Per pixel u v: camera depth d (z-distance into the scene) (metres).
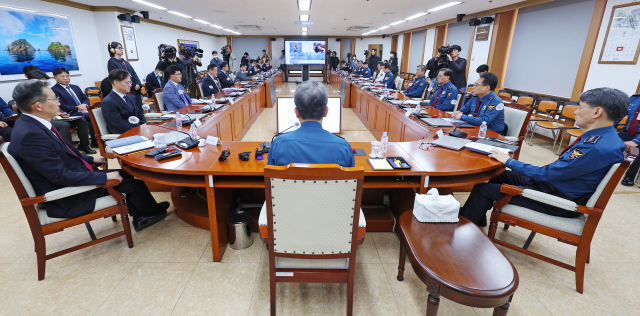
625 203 2.75
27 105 1.59
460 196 2.83
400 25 10.77
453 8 6.98
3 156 1.46
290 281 1.36
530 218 1.71
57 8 5.97
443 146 2.17
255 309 1.54
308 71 16.17
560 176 1.62
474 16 7.70
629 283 1.75
